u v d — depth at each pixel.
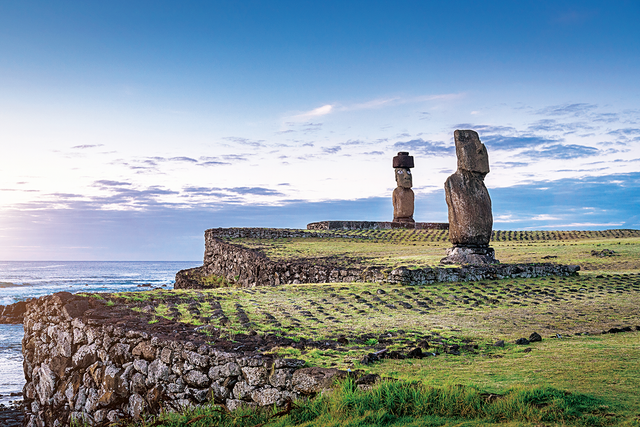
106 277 111.31
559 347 10.17
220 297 16.38
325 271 24.59
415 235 41.88
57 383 13.27
